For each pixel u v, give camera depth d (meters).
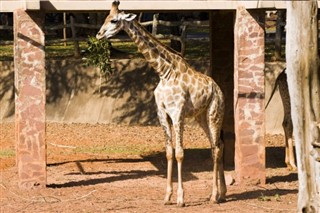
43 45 17.08
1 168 19.75
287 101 19.88
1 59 28.89
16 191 16.98
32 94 17.12
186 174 19.14
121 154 21.92
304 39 10.20
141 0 17.11
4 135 24.36
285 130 19.88
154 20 27.42
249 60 17.56
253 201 15.84
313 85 10.34
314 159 10.42
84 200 16.00
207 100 15.55
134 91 26.25
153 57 15.39
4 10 17.03
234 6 17.45
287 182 18.06
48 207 15.36
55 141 23.62
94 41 22.78
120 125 25.88
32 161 17.19
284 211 14.82
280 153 22.33
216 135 15.69
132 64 26.42
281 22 27.52
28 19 17.00
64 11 17.25
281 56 28.47
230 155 20.67
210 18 20.73
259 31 17.50
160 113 15.52
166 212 14.74
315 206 10.52
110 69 23.20
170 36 27.48
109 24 15.55
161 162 20.72
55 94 26.27
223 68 20.72
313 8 10.18
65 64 26.45
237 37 17.53
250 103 17.59
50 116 26.11
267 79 25.56
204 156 21.66
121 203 15.65
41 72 17.11
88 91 26.30
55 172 19.28
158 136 24.41
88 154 21.88
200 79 15.57
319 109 10.40
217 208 15.12
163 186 17.56
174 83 15.34
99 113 26.11
